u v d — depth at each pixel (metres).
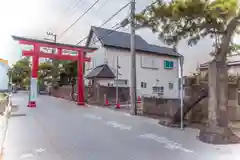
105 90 19.25
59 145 5.31
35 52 15.61
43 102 19.98
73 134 6.56
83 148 5.07
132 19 10.98
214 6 5.14
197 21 6.48
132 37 11.72
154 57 23.91
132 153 4.72
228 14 5.08
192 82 9.29
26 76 54.00
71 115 11.03
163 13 6.48
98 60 22.03
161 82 24.23
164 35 7.46
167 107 10.15
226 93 6.06
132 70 11.63
